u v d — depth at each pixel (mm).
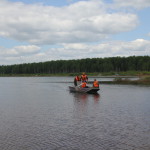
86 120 16125
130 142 11555
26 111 19938
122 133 13008
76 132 13320
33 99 28766
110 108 20891
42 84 62938
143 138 12125
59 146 11172
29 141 11898
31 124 15219
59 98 29438
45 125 14930
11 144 11492
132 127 14195
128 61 170625
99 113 18531
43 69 194875
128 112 18844
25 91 41312
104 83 59594
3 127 14547
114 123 15195
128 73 127875
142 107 21266
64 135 12797
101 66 168250
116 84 55312
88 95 32562
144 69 155250
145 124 14852
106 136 12531
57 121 15938
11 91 41656
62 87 50219
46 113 18859
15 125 15016
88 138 12250
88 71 173875
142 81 61656
